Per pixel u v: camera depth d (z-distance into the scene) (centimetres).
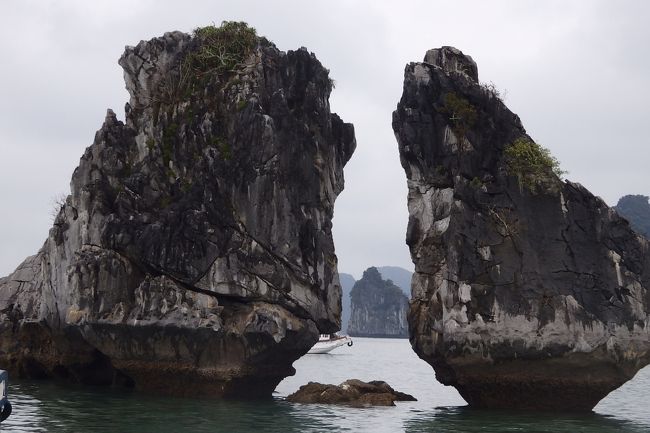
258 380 3344
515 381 3172
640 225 15000
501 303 3188
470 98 3456
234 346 3228
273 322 3206
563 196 3322
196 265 3288
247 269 3316
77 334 3697
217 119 3578
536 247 3262
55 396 3262
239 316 3269
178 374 3281
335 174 3781
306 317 3406
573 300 3206
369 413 3064
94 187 3525
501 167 3338
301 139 3544
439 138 3434
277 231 3381
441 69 3512
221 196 3391
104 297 3312
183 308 3203
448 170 3400
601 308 3222
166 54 3803
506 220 3275
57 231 3738
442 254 3306
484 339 3148
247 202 3381
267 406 3139
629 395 4556
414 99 3494
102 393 3384
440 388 5009
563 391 3192
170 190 3528
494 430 2652
